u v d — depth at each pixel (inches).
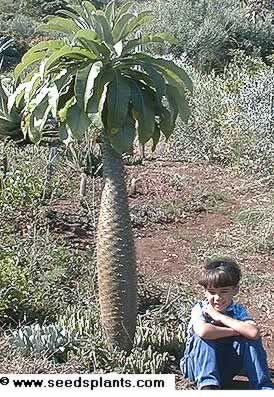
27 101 175.3
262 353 165.6
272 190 379.2
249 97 430.0
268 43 718.5
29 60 176.2
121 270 179.6
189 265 278.1
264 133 407.8
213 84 497.4
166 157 449.1
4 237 265.7
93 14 170.4
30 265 235.5
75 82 163.9
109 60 170.7
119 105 165.8
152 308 223.6
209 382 164.1
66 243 278.5
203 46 674.2
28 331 191.6
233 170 416.5
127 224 179.9
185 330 199.6
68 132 173.5
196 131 448.8
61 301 219.1
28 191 307.1
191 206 343.9
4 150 337.7
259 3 756.0
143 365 178.7
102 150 178.1
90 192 343.3
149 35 173.6
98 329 195.3
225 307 167.0
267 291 251.8
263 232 302.2
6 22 995.9
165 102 190.5
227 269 165.9
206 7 706.2
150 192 365.1
